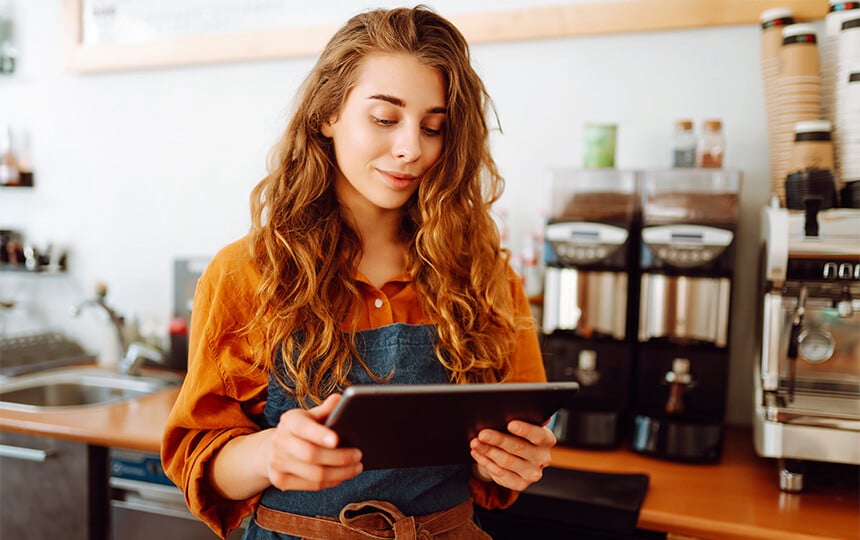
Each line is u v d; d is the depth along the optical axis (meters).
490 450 0.93
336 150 1.05
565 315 1.62
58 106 2.46
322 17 2.06
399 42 0.99
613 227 1.58
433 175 1.09
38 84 2.48
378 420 0.78
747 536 1.20
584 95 1.85
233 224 2.25
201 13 2.21
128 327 2.33
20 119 2.52
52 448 1.69
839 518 1.25
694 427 1.52
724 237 1.51
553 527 1.32
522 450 0.94
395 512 1.00
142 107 2.34
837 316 1.37
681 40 1.76
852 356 1.37
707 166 1.60
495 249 1.17
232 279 1.05
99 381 2.18
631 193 1.57
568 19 1.82
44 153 2.50
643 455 1.55
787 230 1.32
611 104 1.83
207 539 1.59
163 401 1.92
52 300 2.54
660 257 1.55
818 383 1.39
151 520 1.64
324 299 1.04
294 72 2.13
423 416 0.80
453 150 1.08
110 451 1.68
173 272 2.25
